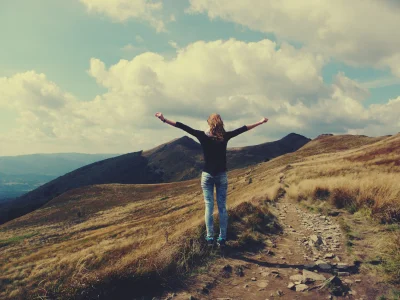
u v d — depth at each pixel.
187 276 4.15
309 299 3.56
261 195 14.34
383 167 26.42
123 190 110.00
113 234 36.84
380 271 4.16
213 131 4.99
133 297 3.64
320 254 5.19
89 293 3.55
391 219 6.38
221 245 5.12
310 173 28.34
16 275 16.98
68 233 62.53
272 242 5.92
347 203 9.27
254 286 3.95
